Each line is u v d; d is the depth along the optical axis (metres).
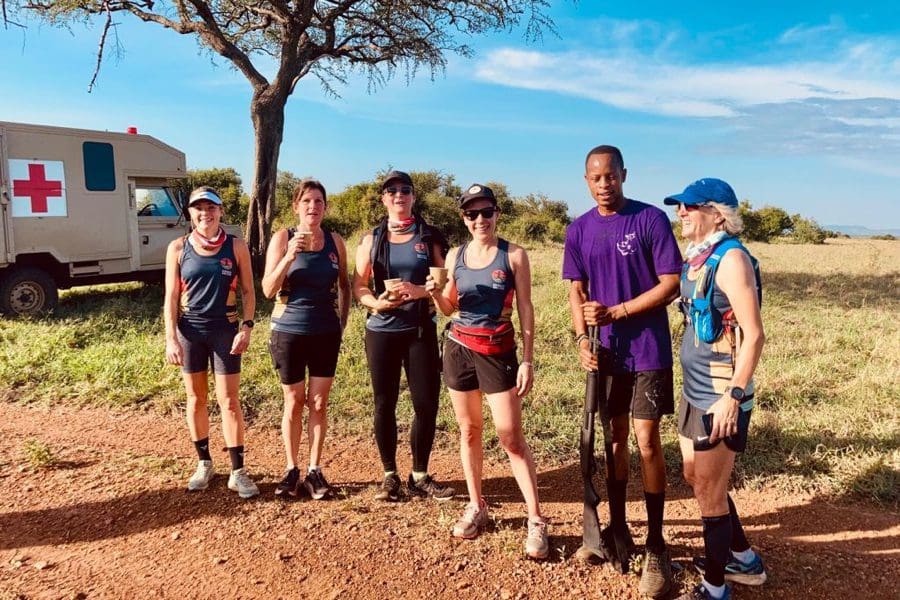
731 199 2.79
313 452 4.25
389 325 4.01
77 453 5.08
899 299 12.21
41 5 13.19
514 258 3.51
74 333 8.61
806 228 36.25
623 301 3.20
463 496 4.33
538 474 4.77
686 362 2.96
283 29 13.29
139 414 6.10
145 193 11.73
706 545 2.94
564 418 5.68
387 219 4.12
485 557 3.46
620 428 3.34
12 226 9.77
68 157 10.35
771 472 4.66
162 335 8.76
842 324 9.38
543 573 3.31
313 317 4.07
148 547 3.62
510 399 3.51
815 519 4.00
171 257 4.17
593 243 3.25
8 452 5.11
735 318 2.79
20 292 9.95
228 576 3.30
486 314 3.51
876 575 3.33
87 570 3.39
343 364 7.29
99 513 4.03
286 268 3.89
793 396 6.19
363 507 4.08
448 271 3.68
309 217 3.98
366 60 15.70
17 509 4.10
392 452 4.20
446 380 3.70
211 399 6.21
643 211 3.17
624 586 3.19
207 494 4.28
